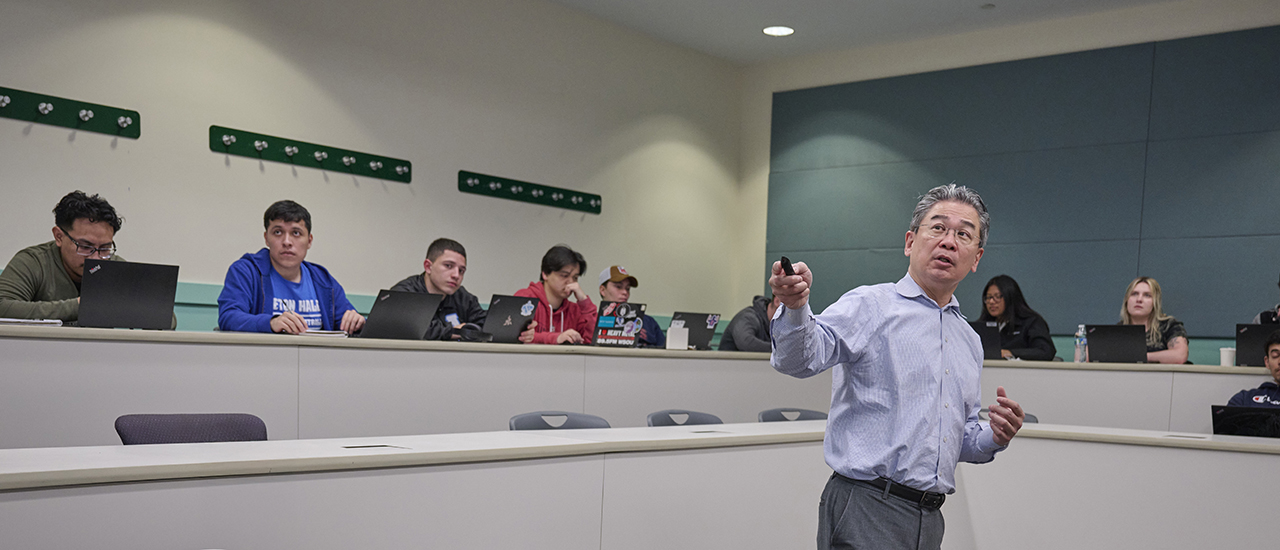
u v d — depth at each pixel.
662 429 2.49
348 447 1.77
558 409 3.71
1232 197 5.87
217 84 4.68
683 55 7.33
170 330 2.94
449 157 5.73
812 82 7.51
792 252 7.53
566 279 4.59
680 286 7.32
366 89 5.31
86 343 2.57
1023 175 6.59
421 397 3.29
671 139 7.23
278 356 2.95
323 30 5.12
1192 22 6.03
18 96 4.03
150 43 4.45
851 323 1.66
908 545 1.64
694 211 7.43
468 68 5.83
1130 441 2.58
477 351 3.45
